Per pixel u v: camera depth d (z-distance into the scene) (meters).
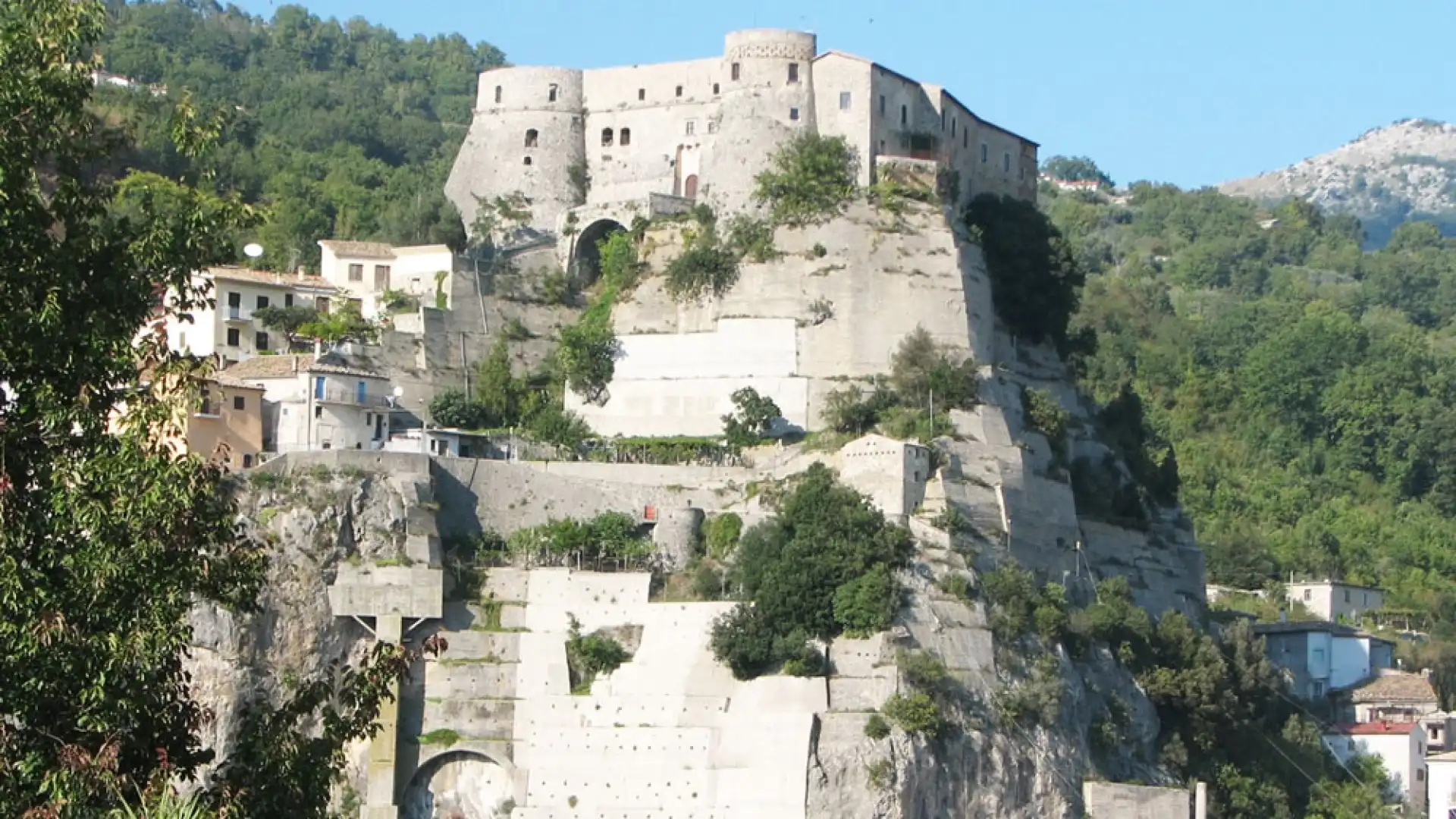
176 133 94.25
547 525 180.50
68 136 89.50
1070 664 178.62
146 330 193.88
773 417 191.88
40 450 85.69
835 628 169.12
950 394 188.38
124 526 84.31
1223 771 187.50
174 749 85.56
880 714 165.38
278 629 167.00
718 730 166.12
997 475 185.38
